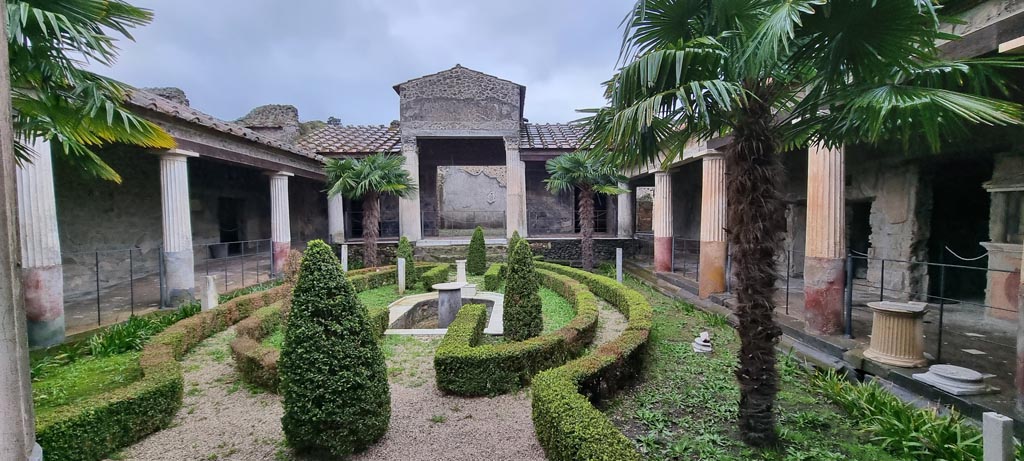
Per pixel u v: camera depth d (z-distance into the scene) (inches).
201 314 253.9
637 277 464.8
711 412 152.1
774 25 98.7
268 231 612.4
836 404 157.3
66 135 153.5
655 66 106.9
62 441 121.0
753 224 125.3
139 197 408.8
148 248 418.3
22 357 89.8
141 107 266.4
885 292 300.5
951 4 152.9
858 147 324.5
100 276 365.1
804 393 167.9
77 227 346.9
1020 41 115.3
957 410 142.0
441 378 172.6
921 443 123.0
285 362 126.5
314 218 637.3
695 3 123.3
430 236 704.4
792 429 138.5
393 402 166.9
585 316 240.4
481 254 510.0
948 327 225.0
